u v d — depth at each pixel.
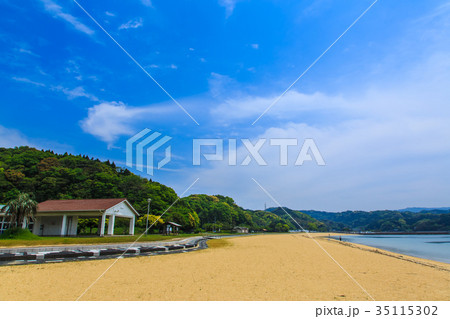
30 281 8.77
